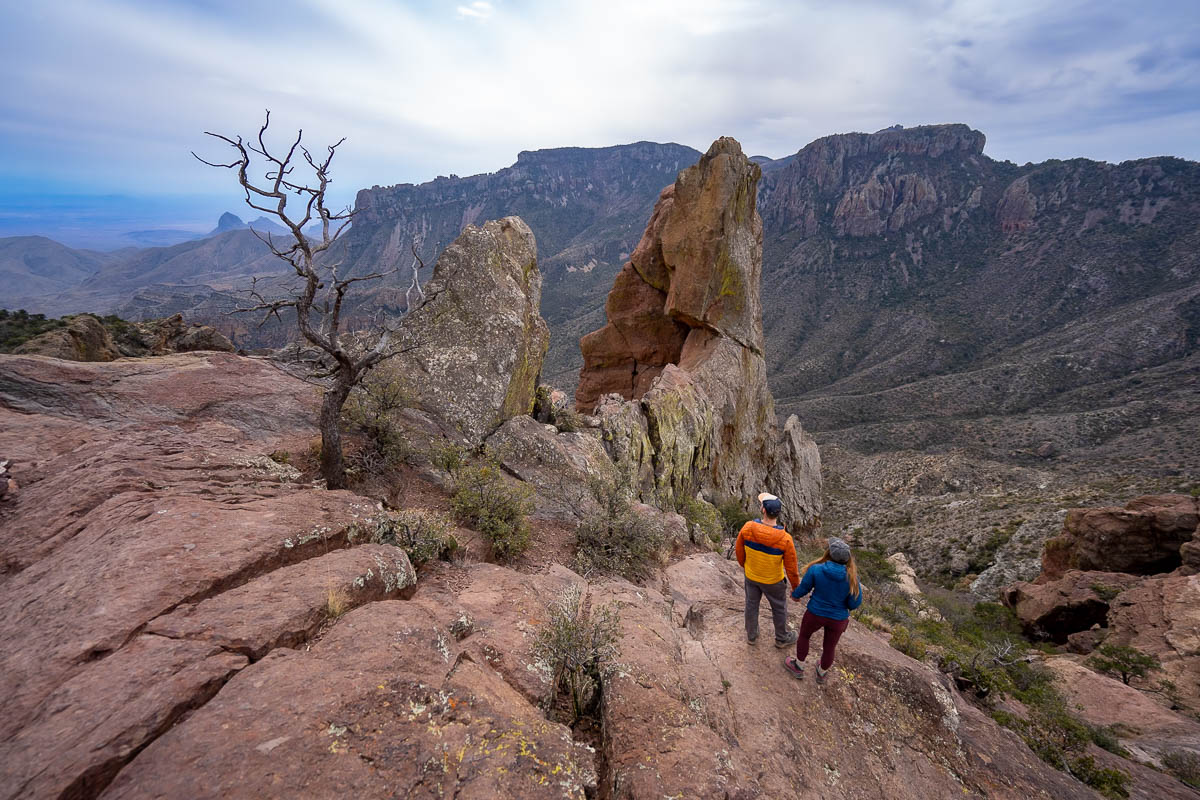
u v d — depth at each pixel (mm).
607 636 5516
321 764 2914
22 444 7172
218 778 2703
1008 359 151625
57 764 2625
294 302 7547
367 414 10305
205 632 3764
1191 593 23906
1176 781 9086
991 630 28281
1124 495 49219
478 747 3379
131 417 8633
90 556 4625
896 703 6156
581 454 14289
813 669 6316
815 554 26984
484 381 13914
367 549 5582
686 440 22000
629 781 4059
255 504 5926
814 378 176250
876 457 93062
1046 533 46000
